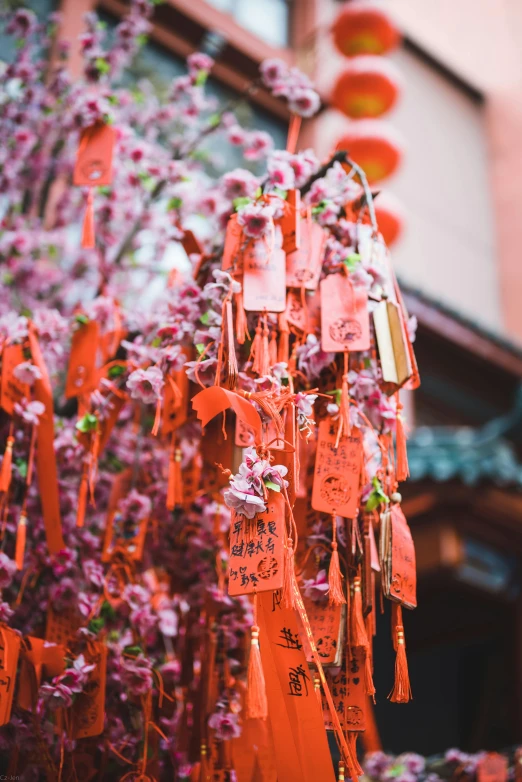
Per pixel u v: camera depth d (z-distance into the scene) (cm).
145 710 239
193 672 262
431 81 980
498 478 429
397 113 904
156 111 421
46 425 248
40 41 418
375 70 586
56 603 255
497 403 739
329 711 190
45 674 227
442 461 441
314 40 755
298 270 222
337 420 204
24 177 398
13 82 404
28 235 378
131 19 401
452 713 548
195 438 257
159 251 384
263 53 716
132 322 285
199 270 246
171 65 650
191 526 283
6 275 374
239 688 249
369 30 595
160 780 260
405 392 690
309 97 295
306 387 219
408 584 189
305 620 176
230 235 222
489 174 991
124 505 268
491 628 501
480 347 709
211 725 234
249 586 170
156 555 283
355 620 188
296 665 177
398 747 527
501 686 495
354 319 211
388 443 215
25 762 240
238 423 205
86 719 223
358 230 230
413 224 855
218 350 206
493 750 488
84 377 263
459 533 442
